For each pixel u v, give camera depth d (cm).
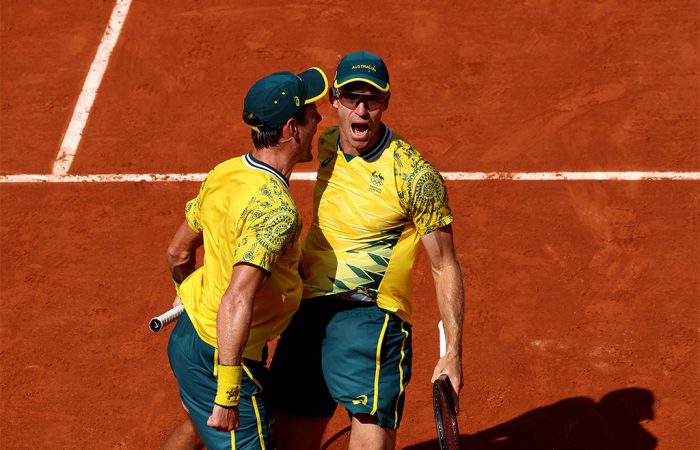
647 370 2397
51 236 2906
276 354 1867
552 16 3738
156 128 3331
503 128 3247
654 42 3591
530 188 3003
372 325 1773
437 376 1700
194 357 1702
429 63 3553
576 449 2197
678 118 3253
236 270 1545
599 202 2941
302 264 1819
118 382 2423
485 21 3734
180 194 3052
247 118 1622
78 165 3186
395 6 3834
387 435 1783
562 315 2566
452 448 1650
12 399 2389
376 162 1706
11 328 2598
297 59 3609
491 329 2530
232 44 3688
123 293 2691
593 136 3188
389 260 1753
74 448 2259
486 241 2819
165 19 3828
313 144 3222
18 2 3975
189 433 1914
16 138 3312
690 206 2922
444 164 3112
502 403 2327
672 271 2697
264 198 1582
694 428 2239
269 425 1734
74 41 3747
